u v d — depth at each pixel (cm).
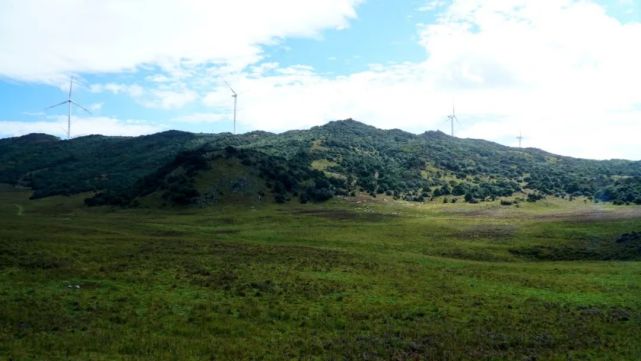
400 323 3166
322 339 2756
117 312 3059
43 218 11769
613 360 2645
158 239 7006
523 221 11025
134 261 4866
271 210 14600
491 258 7162
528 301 3947
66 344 2403
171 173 17725
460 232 9269
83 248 5488
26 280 3750
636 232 8112
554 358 2628
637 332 3158
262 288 3956
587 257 7381
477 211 15162
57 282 3769
